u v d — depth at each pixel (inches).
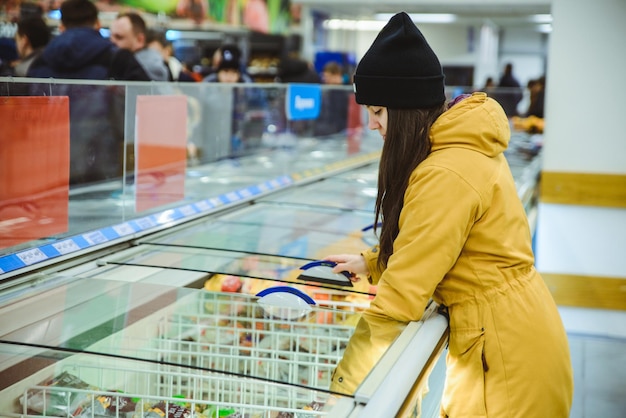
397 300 69.1
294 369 62.1
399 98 71.3
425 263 68.7
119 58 160.2
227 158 129.0
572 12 190.9
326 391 54.4
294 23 319.0
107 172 92.2
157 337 65.8
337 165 177.6
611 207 195.6
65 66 155.9
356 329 66.4
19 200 76.0
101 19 227.0
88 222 89.3
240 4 310.3
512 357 72.1
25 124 75.9
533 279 75.6
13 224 75.5
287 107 152.9
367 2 238.1
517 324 72.4
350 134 191.2
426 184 69.5
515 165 189.0
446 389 77.5
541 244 201.9
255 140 140.4
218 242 97.7
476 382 73.6
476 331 72.9
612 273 199.3
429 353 63.1
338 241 101.6
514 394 72.3
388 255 75.4
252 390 59.6
